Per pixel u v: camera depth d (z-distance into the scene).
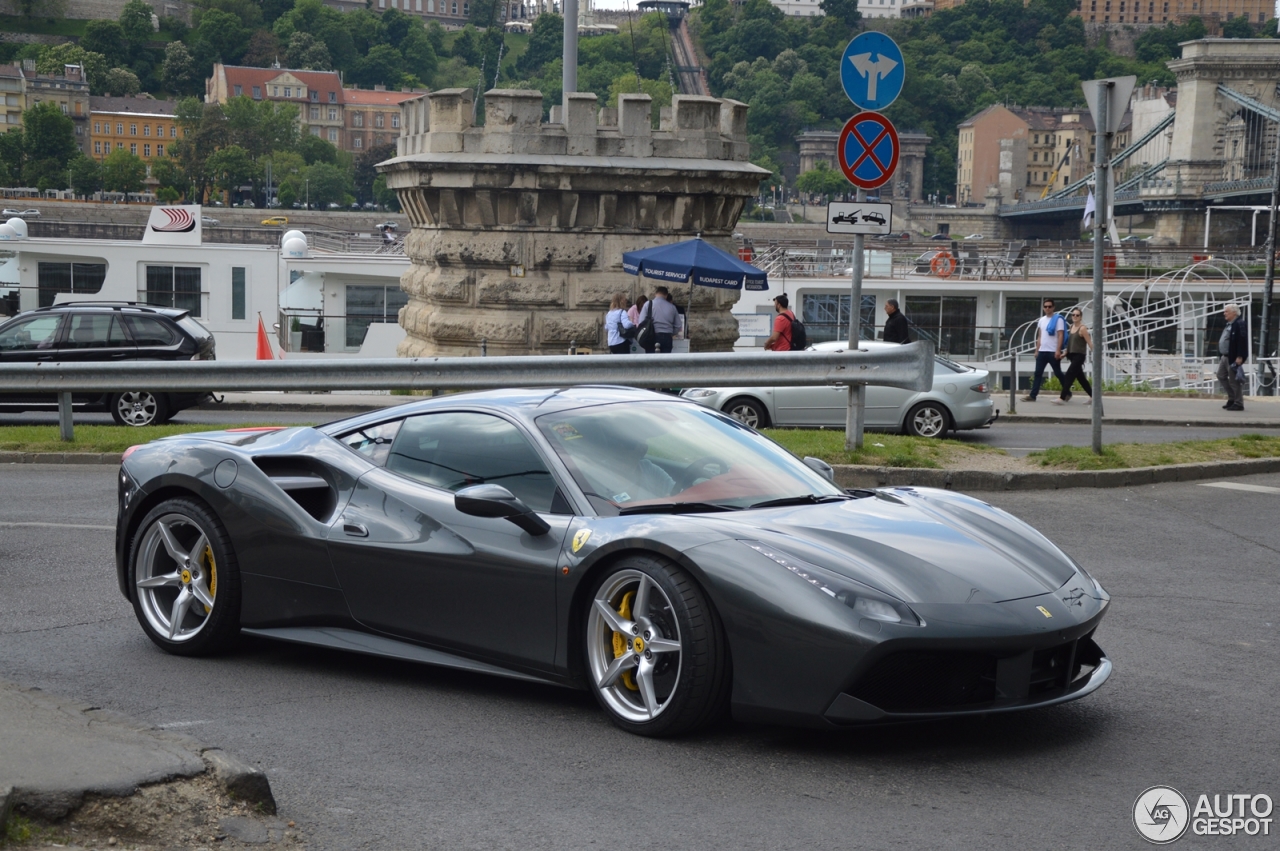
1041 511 10.12
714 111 20.50
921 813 3.92
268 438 5.94
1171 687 5.36
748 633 4.34
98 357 17.00
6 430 14.04
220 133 199.25
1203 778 4.26
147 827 3.47
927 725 4.82
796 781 4.20
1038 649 4.35
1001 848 3.66
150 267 31.38
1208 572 7.84
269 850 3.53
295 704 5.07
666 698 4.59
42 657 5.74
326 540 5.39
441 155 19.86
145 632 5.91
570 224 20.19
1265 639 6.21
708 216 20.66
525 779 4.21
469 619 5.05
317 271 31.67
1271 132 158.00
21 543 8.39
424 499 5.27
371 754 4.46
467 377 13.33
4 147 184.25
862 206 11.33
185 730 4.72
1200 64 159.12
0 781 3.46
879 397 16.50
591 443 5.18
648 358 12.85
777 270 41.12
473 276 20.36
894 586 4.35
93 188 187.25
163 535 5.81
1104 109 11.89
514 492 5.11
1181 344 39.94
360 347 30.92
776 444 5.74
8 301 31.20
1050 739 4.66
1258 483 11.80
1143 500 10.75
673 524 4.65
